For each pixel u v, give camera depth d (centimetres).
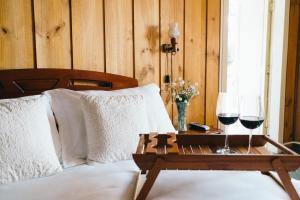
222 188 123
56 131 172
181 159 115
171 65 265
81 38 216
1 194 123
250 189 123
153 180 116
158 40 256
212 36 288
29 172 137
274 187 126
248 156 115
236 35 383
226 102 156
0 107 141
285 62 347
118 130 167
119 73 237
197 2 274
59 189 127
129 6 237
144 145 134
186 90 246
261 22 365
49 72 200
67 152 167
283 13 337
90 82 221
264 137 150
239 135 151
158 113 206
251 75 380
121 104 175
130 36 240
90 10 219
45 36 201
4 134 134
